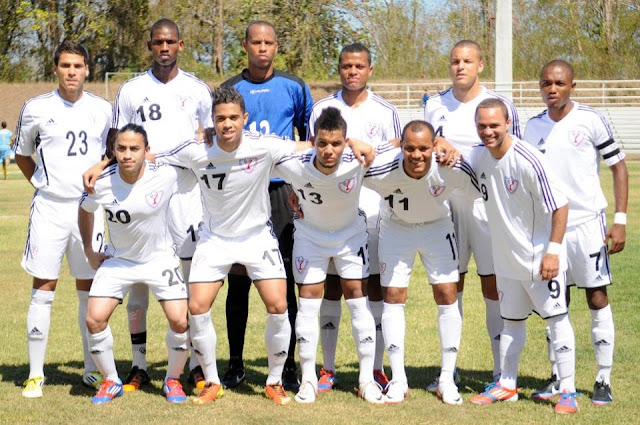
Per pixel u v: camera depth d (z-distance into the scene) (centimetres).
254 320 859
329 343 643
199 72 4438
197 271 592
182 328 596
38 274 624
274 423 541
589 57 4500
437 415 559
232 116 558
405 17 4550
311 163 571
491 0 4516
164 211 600
